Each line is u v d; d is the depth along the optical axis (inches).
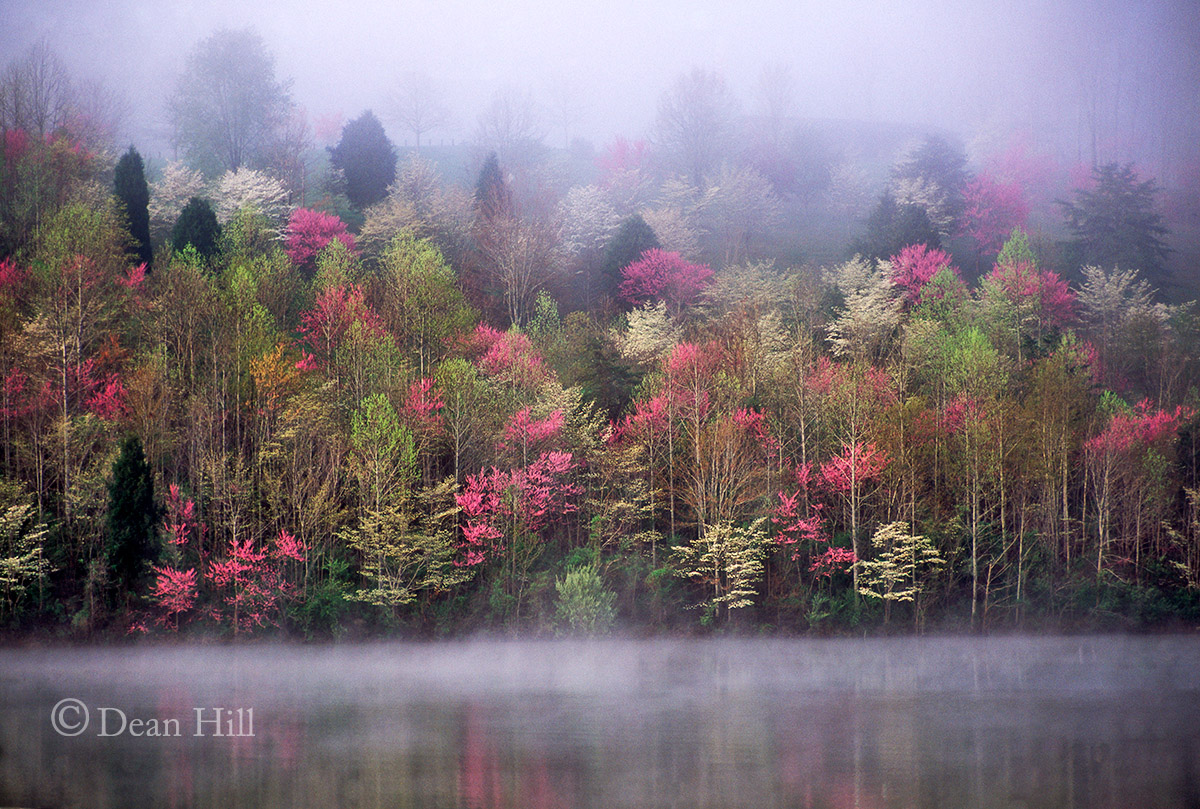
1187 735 1205.7
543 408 2197.3
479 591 2016.5
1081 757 1094.4
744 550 2058.3
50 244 2397.9
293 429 1952.5
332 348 2407.7
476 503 1962.4
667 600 2084.2
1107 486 2261.3
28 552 1823.3
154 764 1026.7
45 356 2044.8
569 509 2153.1
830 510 2231.8
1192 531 2265.0
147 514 1813.5
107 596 1788.9
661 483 2233.0
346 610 1893.5
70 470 1940.2
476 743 1141.1
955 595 2165.4
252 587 1798.7
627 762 1059.3
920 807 900.0
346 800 899.4
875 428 2170.3
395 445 1966.0
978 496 2235.5
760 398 2377.0
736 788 955.3
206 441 1985.7
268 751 1090.7
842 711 1353.3
